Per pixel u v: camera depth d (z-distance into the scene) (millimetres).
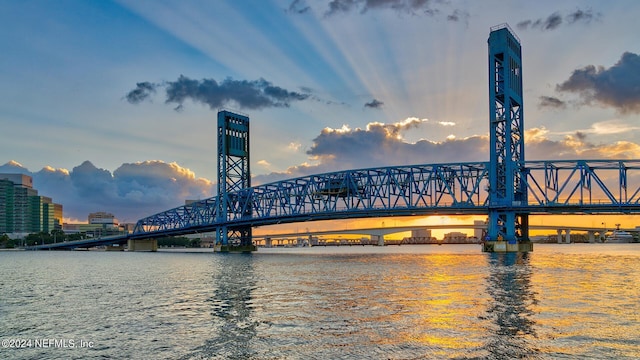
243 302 48031
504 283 60969
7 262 141375
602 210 124250
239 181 196125
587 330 33969
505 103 134000
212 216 198500
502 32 136125
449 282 62969
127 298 53250
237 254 181375
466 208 136000
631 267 86750
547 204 126375
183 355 29531
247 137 198750
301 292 54844
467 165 137375
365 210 147000
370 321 37500
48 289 63812
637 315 39094
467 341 31344
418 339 31969
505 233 135875
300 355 28969
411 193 141500
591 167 123375
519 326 35250
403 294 51844
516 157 138875
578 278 66562
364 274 77625
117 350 31047
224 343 31875
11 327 38281
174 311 43719
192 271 91375
